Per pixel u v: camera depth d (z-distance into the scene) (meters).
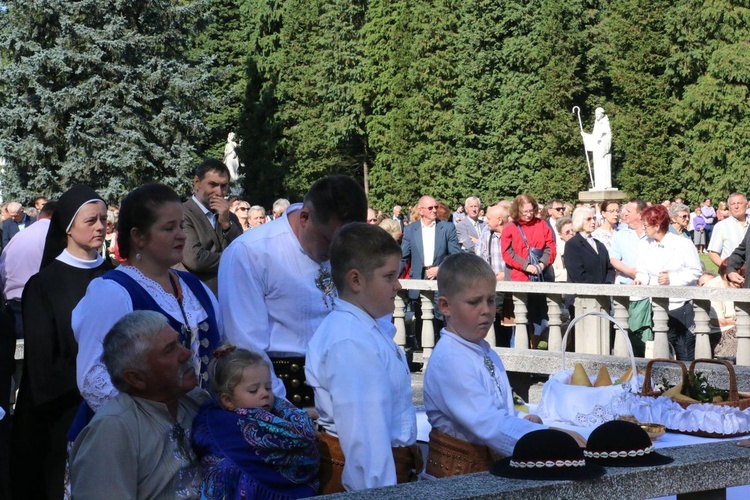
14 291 10.43
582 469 3.52
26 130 42.62
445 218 14.34
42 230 10.48
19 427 6.13
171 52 45.69
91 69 42.28
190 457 4.33
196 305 5.00
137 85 42.78
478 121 61.75
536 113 60.03
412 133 63.09
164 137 43.53
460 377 4.72
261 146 65.69
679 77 61.59
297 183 65.12
